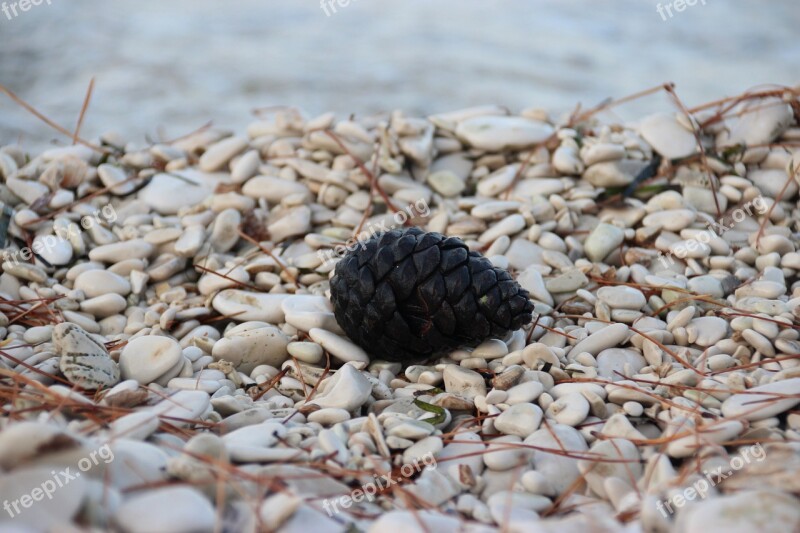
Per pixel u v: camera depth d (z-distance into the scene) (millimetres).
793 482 773
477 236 959
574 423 824
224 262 947
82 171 992
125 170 1017
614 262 945
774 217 957
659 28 2633
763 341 855
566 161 988
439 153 1023
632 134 1014
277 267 938
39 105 2059
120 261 938
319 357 874
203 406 825
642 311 901
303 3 2938
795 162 964
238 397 845
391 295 852
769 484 776
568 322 898
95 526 752
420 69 2314
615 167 979
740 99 995
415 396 853
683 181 978
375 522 771
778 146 979
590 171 985
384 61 2373
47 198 969
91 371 836
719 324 875
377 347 866
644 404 832
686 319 877
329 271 931
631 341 875
